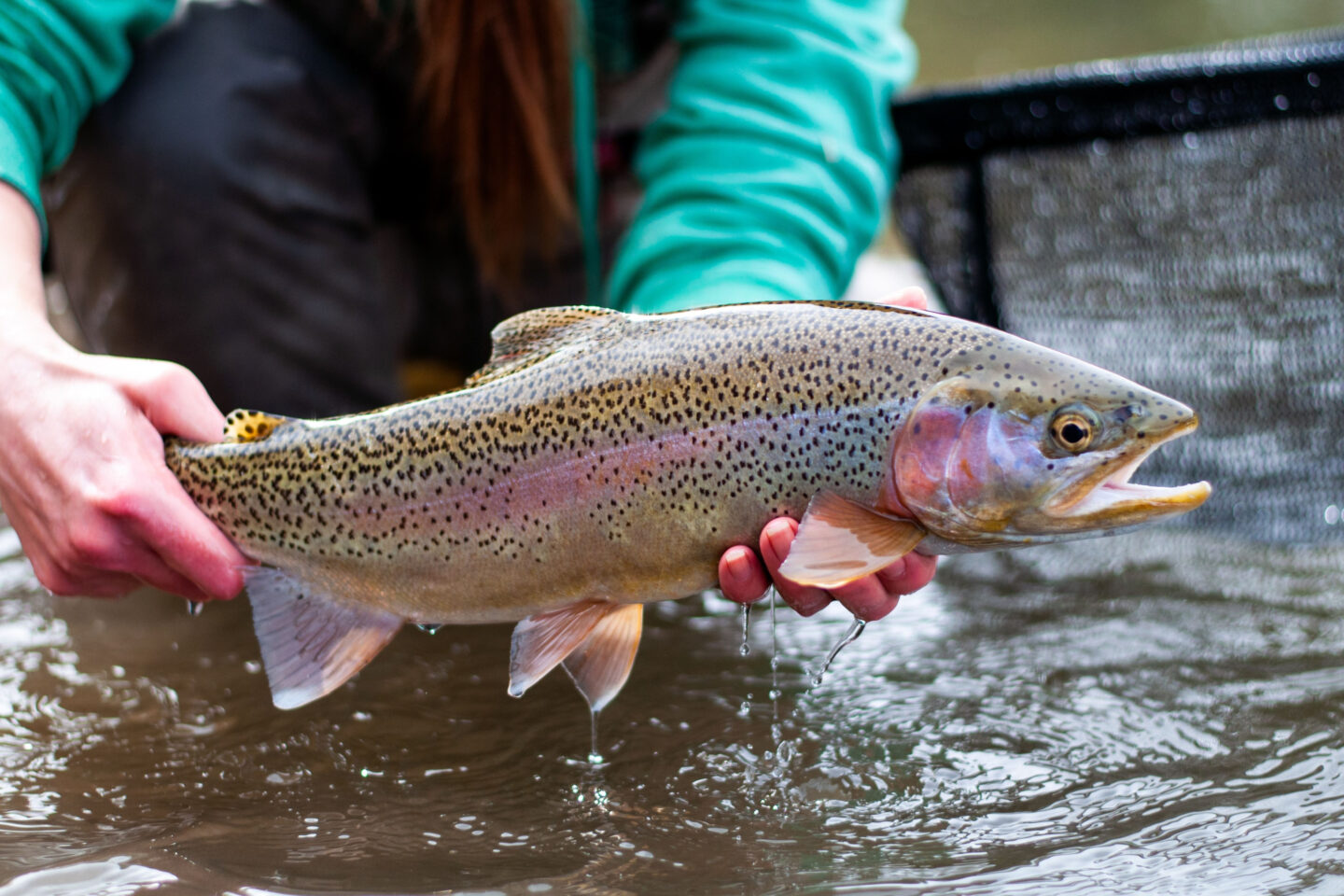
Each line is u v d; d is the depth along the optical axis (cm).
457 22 112
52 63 101
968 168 124
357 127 121
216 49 114
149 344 115
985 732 88
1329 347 114
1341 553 112
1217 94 115
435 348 138
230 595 86
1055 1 455
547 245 124
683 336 82
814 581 77
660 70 131
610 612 84
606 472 82
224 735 89
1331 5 415
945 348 80
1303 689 90
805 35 117
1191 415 79
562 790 83
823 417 80
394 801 83
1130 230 120
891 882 75
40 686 95
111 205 113
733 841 78
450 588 84
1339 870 74
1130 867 75
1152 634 99
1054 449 79
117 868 76
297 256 116
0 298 88
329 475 85
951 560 116
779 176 111
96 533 84
